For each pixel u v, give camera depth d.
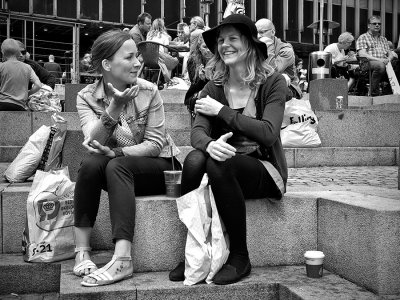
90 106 3.12
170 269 2.95
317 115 6.84
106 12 21.30
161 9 22.50
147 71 9.73
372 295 2.51
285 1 24.14
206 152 2.80
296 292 2.55
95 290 2.57
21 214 3.35
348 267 2.76
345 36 10.95
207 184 2.76
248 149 2.94
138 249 2.91
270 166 2.92
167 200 2.93
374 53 10.19
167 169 3.04
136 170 2.87
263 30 6.80
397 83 9.95
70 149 3.99
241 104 3.00
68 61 16.30
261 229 3.03
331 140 6.88
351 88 11.10
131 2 21.83
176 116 6.92
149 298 2.59
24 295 3.07
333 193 3.24
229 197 2.69
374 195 3.20
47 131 3.92
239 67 2.96
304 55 25.12
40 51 20.06
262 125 2.78
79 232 2.85
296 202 3.06
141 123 3.06
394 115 6.99
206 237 2.74
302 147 6.55
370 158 6.65
